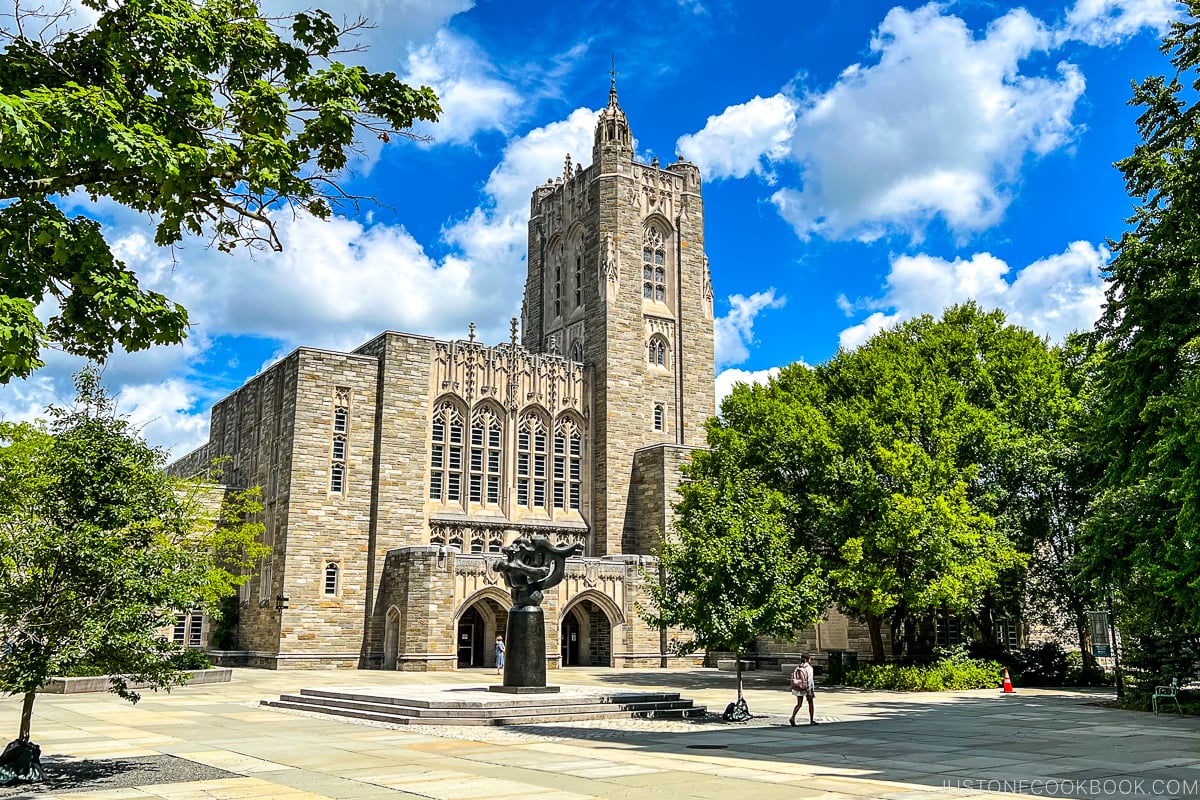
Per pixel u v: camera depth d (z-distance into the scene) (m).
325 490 60.53
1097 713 31.91
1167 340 27.64
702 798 15.24
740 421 54.28
